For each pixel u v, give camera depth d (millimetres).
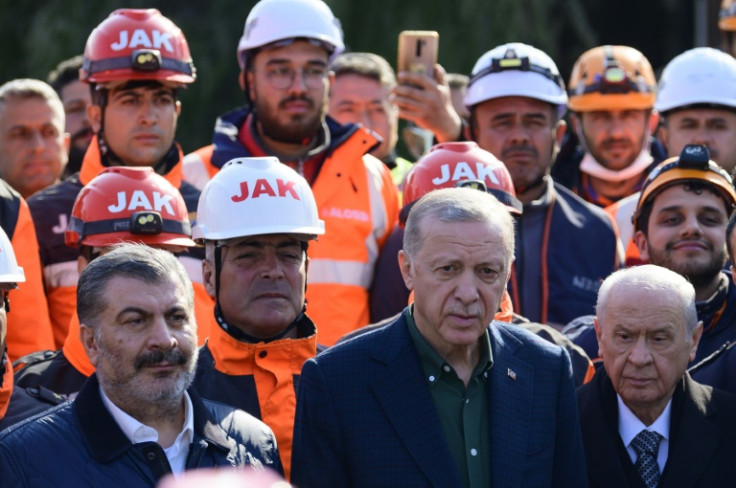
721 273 13000
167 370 9344
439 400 9664
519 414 9680
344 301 13906
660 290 10523
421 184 12648
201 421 9539
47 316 13055
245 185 11312
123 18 14281
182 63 14336
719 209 12883
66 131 17109
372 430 9523
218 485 6074
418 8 26672
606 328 10656
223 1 28016
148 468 9172
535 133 14906
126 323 9312
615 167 17188
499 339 9938
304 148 14781
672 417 10695
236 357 11000
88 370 11734
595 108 17094
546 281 14352
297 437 9703
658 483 10562
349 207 14281
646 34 33938
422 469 9398
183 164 14852
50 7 26531
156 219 11969
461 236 9453
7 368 10945
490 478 9516
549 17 29500
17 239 12898
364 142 14688
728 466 10492
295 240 11281
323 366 9758
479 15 26281
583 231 14656
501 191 12578
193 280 13117
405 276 9961
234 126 15117
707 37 32562
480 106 15125
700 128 16359
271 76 14625
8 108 15531
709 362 11633
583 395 10914
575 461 9852
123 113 14047
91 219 12039
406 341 9812
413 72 15266
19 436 9203
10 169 15547
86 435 9195
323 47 14805
